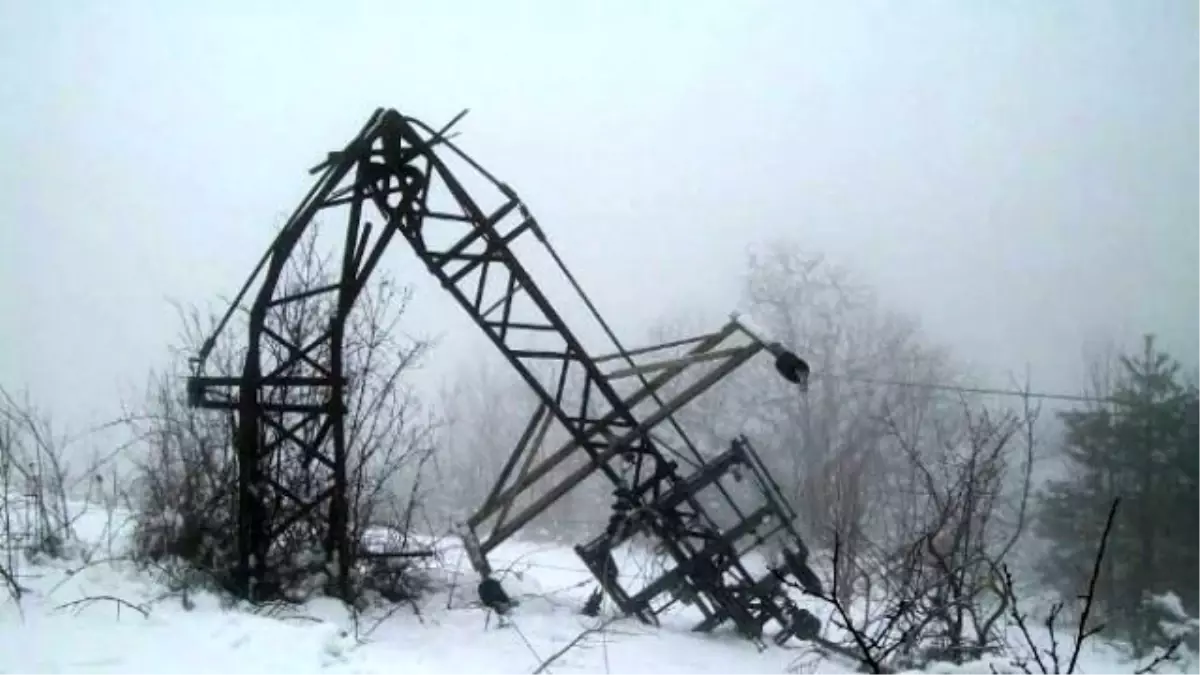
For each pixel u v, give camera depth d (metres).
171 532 9.56
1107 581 28.89
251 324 9.86
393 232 10.27
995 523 18.66
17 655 6.23
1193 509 29.97
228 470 9.91
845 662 10.05
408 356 13.19
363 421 10.80
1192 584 29.20
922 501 15.99
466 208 10.52
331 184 9.98
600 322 11.32
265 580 9.54
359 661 6.84
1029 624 19.27
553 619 9.96
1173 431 30.59
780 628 12.63
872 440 25.70
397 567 10.43
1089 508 30.47
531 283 10.84
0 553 8.84
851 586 12.57
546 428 11.42
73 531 9.68
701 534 11.20
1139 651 16.83
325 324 11.09
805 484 21.41
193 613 7.89
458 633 8.87
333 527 9.97
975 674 6.94
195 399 9.64
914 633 9.00
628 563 15.98
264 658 6.47
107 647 6.54
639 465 11.52
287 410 9.98
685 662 8.83
